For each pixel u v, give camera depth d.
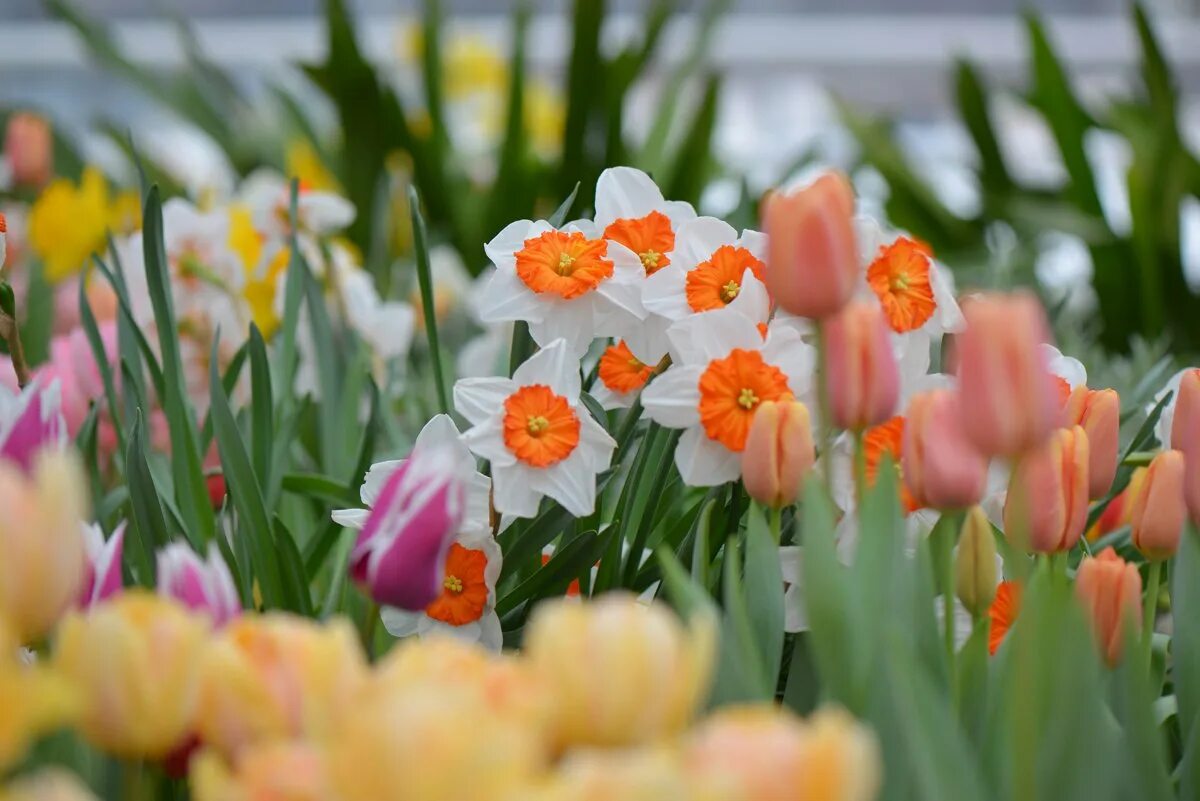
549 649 1.55
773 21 8.89
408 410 2.46
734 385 1.81
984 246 4.82
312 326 2.17
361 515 1.87
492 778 1.49
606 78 4.40
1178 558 1.76
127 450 1.88
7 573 1.56
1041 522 1.74
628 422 1.90
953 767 1.60
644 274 1.89
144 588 1.88
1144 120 4.79
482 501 1.86
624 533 1.90
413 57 6.74
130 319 1.99
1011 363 1.59
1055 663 1.62
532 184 4.59
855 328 1.71
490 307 1.89
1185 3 8.77
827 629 1.67
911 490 1.71
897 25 8.84
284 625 1.58
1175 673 1.76
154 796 1.65
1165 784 1.66
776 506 1.75
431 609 1.86
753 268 1.88
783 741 1.52
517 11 4.59
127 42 8.48
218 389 1.92
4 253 1.97
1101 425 1.78
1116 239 4.36
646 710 1.55
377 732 1.49
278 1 8.78
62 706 1.52
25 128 3.54
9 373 1.91
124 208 3.25
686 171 4.52
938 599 1.84
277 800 1.52
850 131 5.06
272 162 4.88
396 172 4.62
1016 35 8.80
